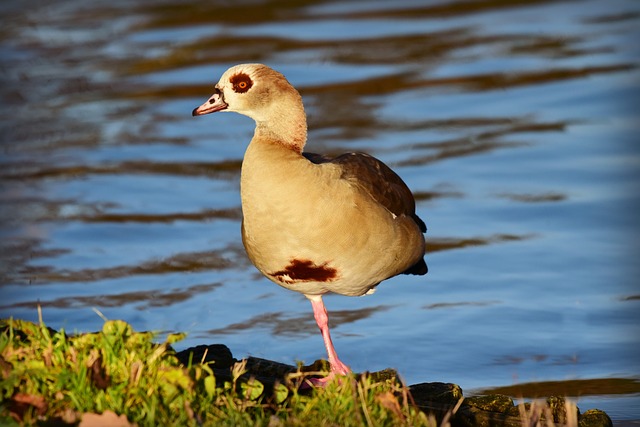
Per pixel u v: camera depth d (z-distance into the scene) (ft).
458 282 44.16
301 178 28.27
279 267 29.32
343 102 71.97
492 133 64.69
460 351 37.22
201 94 75.10
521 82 75.25
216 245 49.08
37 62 84.07
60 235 50.37
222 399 24.36
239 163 61.05
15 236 50.19
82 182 58.29
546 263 45.93
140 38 90.07
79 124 69.21
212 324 39.81
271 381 29.55
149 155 62.80
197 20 95.35
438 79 76.89
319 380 29.45
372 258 29.68
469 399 29.91
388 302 42.14
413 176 57.57
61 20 96.53
